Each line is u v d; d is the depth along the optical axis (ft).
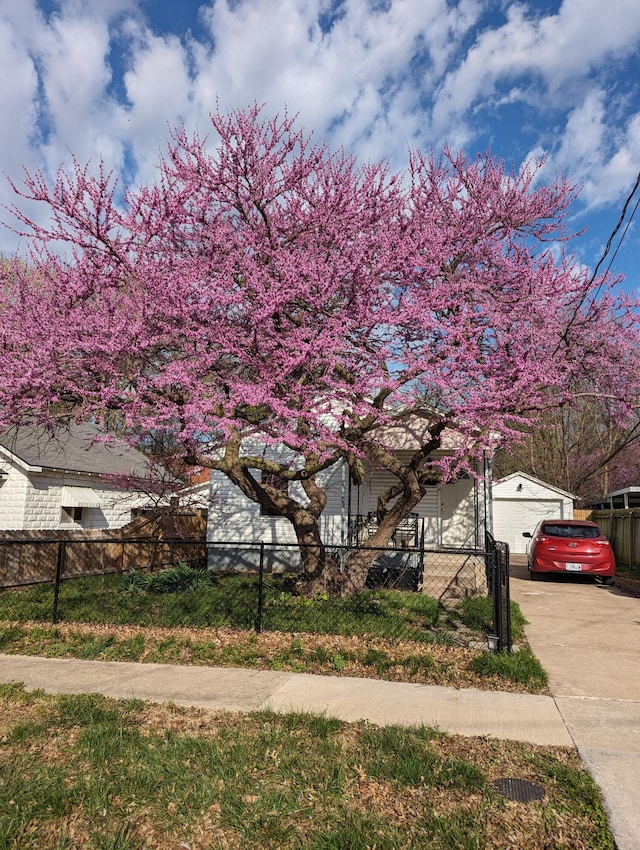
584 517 80.94
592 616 31.42
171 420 24.23
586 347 29.40
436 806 11.23
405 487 30.86
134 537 45.96
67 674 20.10
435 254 25.12
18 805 11.00
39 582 37.78
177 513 52.42
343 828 10.39
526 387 25.05
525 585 45.62
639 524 53.26
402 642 23.41
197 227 26.25
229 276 23.84
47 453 50.03
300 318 25.35
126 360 24.32
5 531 37.09
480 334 25.46
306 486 33.86
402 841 10.11
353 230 26.08
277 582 37.52
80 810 11.04
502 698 17.65
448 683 19.07
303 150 26.00
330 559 31.55
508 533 77.36
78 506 51.93
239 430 26.66
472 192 30.19
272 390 23.62
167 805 11.23
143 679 19.44
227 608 28.25
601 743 14.25
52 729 14.97
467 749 13.82
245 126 24.97
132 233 25.00
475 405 23.47
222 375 24.77
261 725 15.14
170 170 25.30
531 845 10.11
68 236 24.29
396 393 23.29
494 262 29.84
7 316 24.39
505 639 22.04
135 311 23.50
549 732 14.94
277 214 27.50
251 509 49.57
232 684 18.86
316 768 12.55
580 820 10.82
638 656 22.79
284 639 23.89
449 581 37.65
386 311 24.18
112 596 32.50
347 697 17.54
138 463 64.95
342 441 23.76
